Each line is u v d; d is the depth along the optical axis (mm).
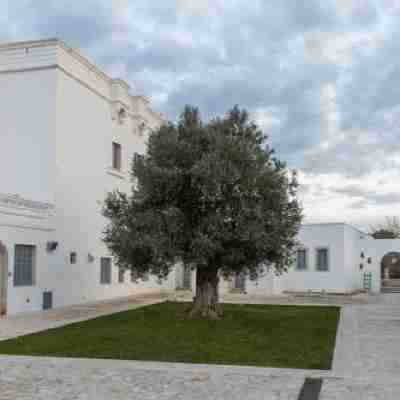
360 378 8898
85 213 22703
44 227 19625
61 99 20734
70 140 21422
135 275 17266
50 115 20359
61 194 20719
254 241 15586
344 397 7660
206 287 17719
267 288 30219
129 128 27484
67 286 21312
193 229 16094
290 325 15852
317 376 9016
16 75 20906
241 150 16156
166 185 16141
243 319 17125
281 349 11719
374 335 13945
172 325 15398
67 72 21172
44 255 19719
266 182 16250
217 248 15672
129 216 16531
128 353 11016
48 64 20484
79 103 22203
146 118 29047
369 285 34500
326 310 20500
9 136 20859
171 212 15758
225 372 9297
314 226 32438
